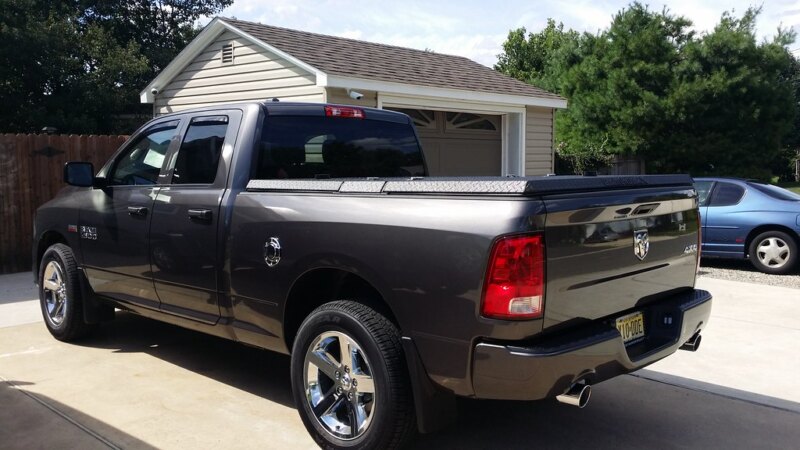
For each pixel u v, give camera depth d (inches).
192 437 157.5
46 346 229.6
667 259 157.2
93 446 151.7
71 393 184.9
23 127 720.3
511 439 159.9
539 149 589.6
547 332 126.3
